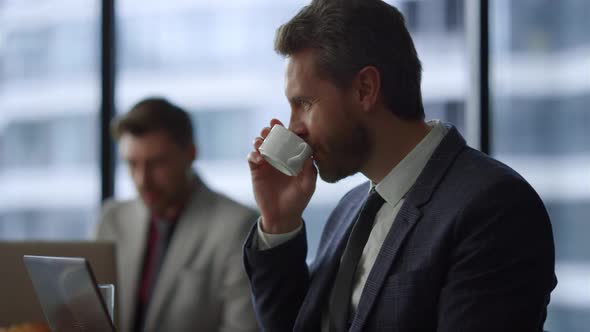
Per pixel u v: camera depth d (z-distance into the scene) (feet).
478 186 4.19
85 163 10.63
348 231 5.02
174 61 10.30
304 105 4.62
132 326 8.09
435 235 4.23
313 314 4.83
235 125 10.13
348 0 4.51
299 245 5.16
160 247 8.24
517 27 9.25
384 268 4.34
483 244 4.05
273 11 10.06
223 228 7.98
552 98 9.30
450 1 9.39
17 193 10.80
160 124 7.95
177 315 7.78
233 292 7.75
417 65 4.63
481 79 9.09
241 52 10.13
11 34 10.76
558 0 9.23
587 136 9.30
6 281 5.97
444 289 4.12
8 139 10.81
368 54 4.45
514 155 9.35
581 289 9.32
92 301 4.31
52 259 4.42
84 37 10.61
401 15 4.64
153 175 7.98
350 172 4.65
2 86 10.78
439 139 4.63
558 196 9.36
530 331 3.97
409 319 4.19
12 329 5.63
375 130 4.54
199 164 10.11
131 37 10.39
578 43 9.29
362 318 4.33
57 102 10.68
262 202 5.16
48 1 10.68
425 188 4.43
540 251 4.05
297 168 4.63
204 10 10.21
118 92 10.48
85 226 10.68
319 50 4.48
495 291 3.98
